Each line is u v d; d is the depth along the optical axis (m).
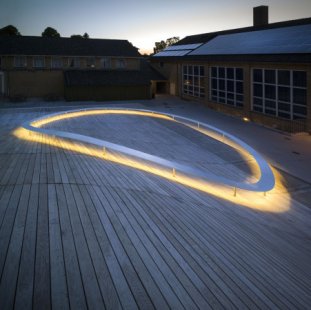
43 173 9.48
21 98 35.94
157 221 6.93
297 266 6.44
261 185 11.68
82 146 13.99
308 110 21.22
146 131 20.53
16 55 36.72
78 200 7.49
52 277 4.59
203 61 32.19
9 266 4.77
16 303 4.04
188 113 30.11
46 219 6.38
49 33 80.38
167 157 15.90
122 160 12.47
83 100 36.25
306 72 21.03
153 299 4.33
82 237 5.77
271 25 31.80
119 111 26.06
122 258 5.23
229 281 5.05
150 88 37.75
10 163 10.67
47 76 37.81
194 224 7.22
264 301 4.72
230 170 14.74
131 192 8.62
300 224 9.96
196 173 11.25
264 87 25.11
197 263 5.43
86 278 4.63
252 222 8.75
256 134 22.23
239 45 30.27
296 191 12.99
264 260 6.21
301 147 19.02
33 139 15.07
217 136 20.09
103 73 38.84
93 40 41.81
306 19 28.30
